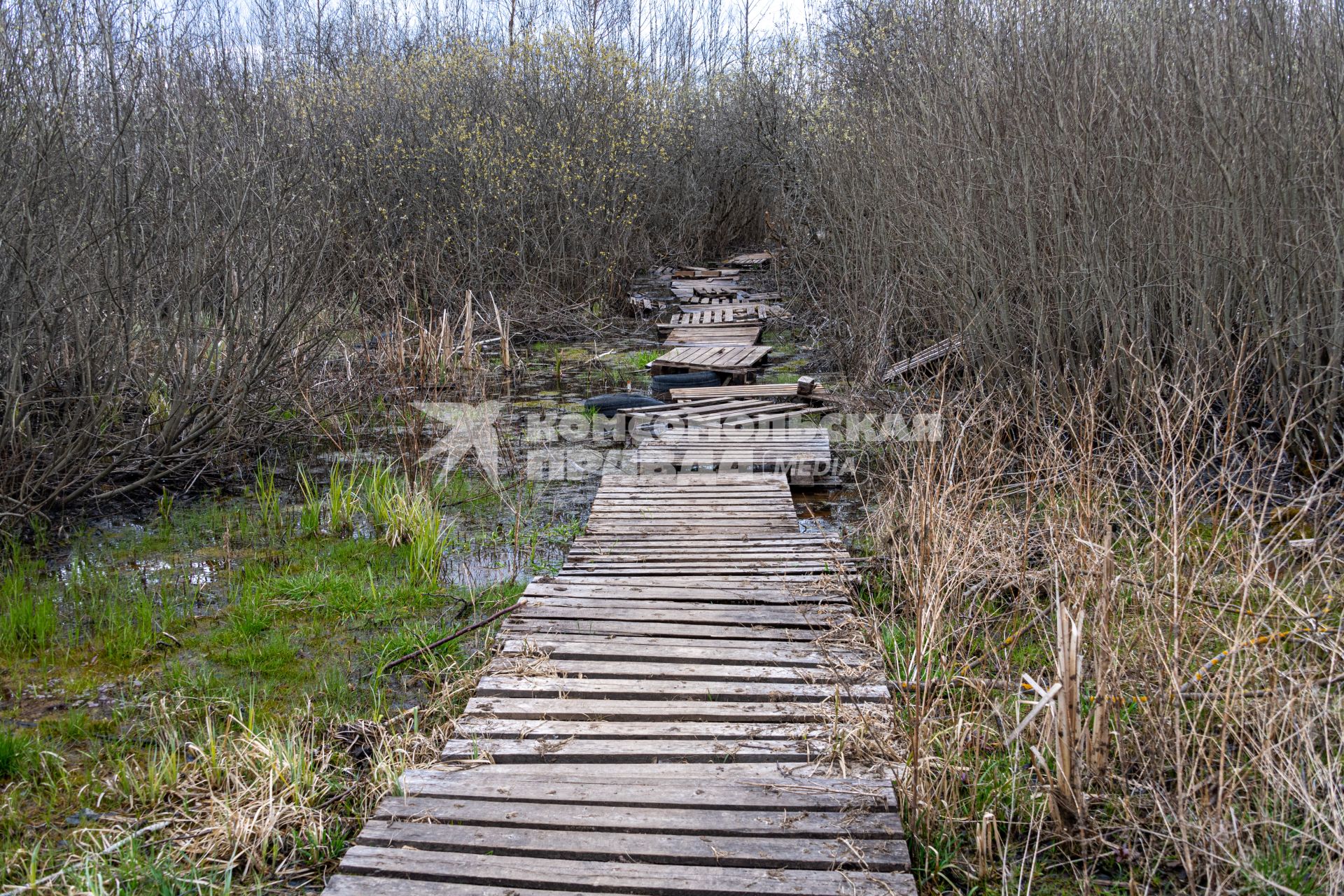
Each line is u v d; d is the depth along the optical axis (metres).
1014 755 3.81
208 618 5.69
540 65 17.70
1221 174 7.19
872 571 6.06
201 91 8.32
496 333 14.70
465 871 3.20
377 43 22.47
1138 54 7.91
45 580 6.21
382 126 15.75
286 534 7.09
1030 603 5.05
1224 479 4.88
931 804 3.55
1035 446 7.00
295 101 10.83
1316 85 6.96
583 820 3.45
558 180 16.28
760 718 4.14
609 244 17.06
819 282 15.80
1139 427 7.13
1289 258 6.86
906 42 11.35
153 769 3.96
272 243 8.34
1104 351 7.32
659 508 7.18
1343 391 6.62
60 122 6.66
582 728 4.06
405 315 13.48
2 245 6.61
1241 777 3.56
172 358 7.97
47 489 7.18
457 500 7.88
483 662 5.08
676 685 4.42
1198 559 4.66
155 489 7.98
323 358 10.72
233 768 4.02
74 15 7.04
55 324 6.91
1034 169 8.15
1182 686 3.86
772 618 5.16
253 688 4.74
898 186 10.12
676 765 3.81
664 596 5.48
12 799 3.95
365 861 3.25
